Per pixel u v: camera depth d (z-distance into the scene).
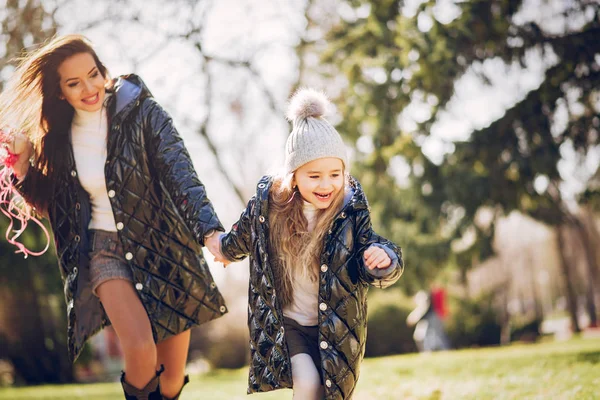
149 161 3.85
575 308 24.23
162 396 3.85
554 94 9.91
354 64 9.30
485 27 9.30
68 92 3.69
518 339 25.05
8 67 8.93
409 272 12.88
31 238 13.98
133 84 3.89
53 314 16.80
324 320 3.18
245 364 22.09
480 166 10.60
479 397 4.99
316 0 10.87
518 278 45.06
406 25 8.93
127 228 3.75
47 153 3.89
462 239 12.52
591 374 5.35
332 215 3.23
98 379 19.33
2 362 17.33
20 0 9.02
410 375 6.88
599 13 9.51
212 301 3.95
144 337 3.65
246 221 3.43
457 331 21.44
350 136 10.00
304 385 3.13
